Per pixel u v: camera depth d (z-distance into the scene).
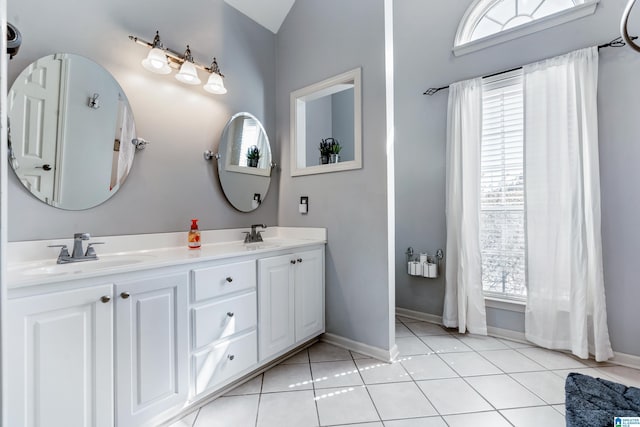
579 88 1.97
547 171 2.09
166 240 1.79
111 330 1.13
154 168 1.75
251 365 1.69
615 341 1.92
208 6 2.07
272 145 2.56
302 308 2.06
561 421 1.38
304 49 2.42
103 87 1.54
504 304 2.35
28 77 1.32
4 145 0.52
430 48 2.74
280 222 2.58
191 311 1.41
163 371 1.29
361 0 2.09
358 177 2.11
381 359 1.99
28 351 0.95
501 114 2.37
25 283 0.94
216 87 1.93
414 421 1.38
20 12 1.29
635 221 1.86
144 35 1.71
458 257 2.49
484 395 1.59
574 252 1.96
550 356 2.03
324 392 1.62
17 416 0.93
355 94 2.11
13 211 1.27
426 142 2.78
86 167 1.48
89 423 1.07
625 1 1.88
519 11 2.37
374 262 2.03
